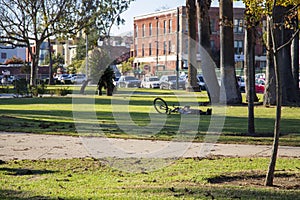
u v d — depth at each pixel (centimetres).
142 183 1028
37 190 954
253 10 1224
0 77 8350
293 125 2150
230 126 2078
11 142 1600
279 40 3080
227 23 1934
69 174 1123
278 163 1246
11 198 883
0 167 1195
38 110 2931
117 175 1122
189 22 3653
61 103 3588
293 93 3406
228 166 1204
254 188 967
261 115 2631
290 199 885
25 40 5297
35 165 1226
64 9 5200
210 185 998
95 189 966
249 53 1755
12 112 2777
